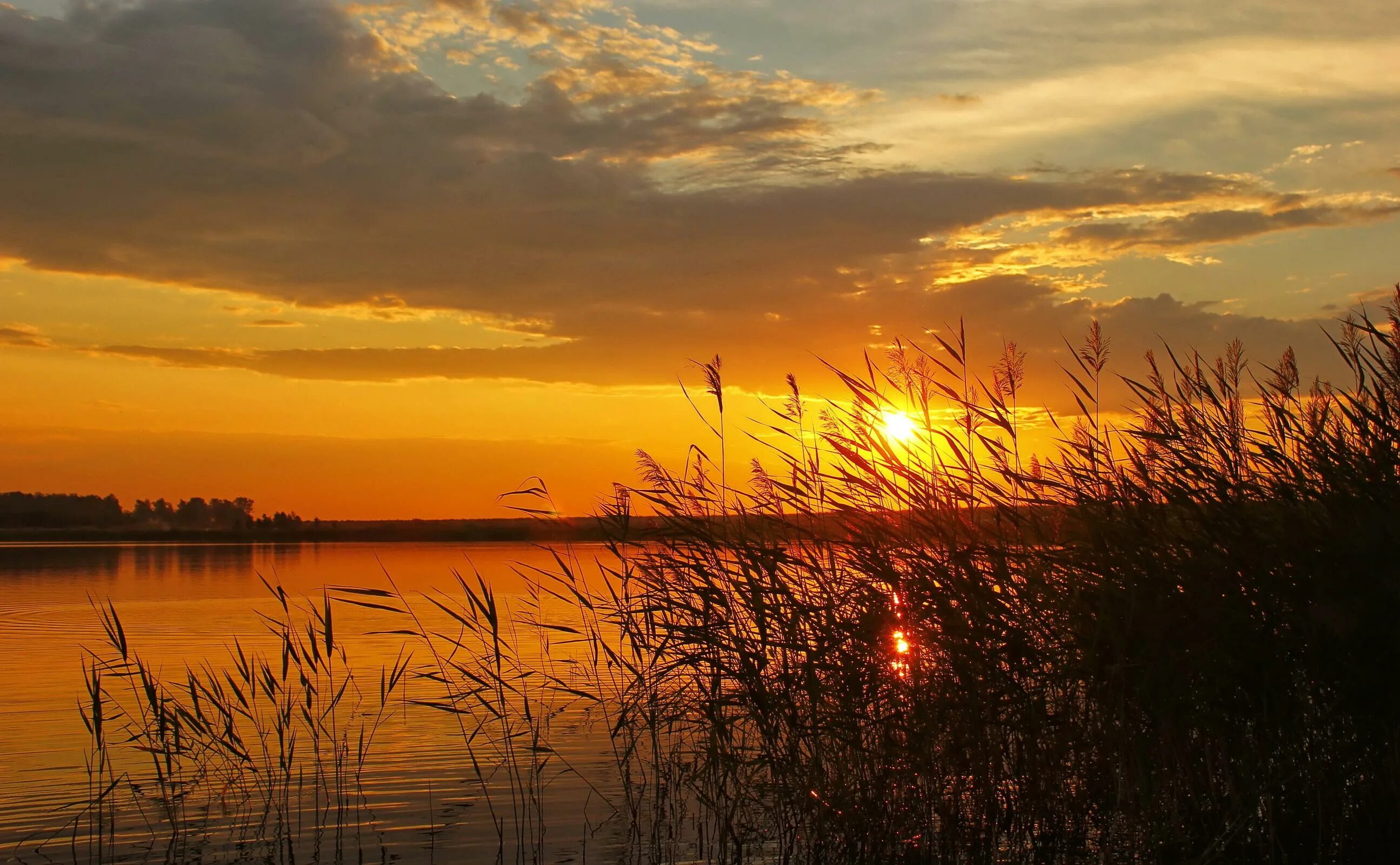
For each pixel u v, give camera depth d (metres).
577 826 7.07
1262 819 5.61
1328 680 5.32
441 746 9.39
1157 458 6.18
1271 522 5.57
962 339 7.14
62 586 29.72
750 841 6.77
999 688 5.96
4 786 8.12
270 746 9.44
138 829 7.07
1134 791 5.61
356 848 6.65
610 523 7.45
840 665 6.48
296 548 77.19
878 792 6.49
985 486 6.53
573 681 11.65
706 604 6.97
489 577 28.84
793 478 7.20
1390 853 5.44
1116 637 5.41
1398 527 5.08
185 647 15.48
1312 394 6.66
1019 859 6.13
